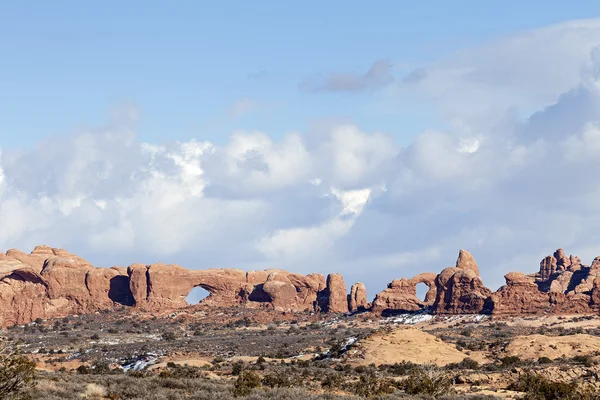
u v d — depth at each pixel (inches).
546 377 4559.5
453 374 5172.2
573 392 3459.6
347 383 4537.4
